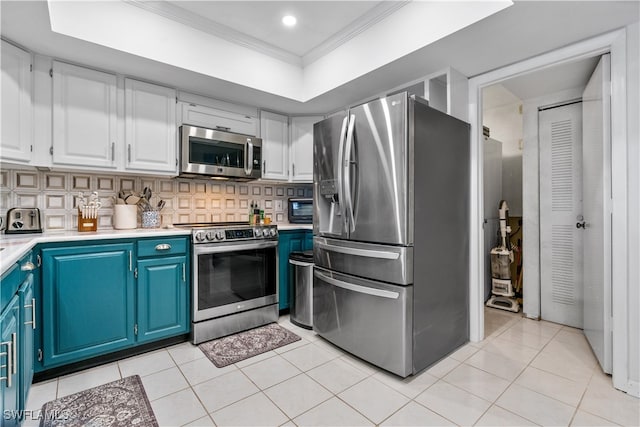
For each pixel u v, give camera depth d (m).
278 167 3.23
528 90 2.76
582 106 2.56
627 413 1.56
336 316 2.27
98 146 2.20
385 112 1.92
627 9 1.58
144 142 2.40
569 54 1.94
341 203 2.15
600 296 2.00
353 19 2.29
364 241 2.07
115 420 1.50
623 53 1.73
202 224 2.93
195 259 2.34
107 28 1.91
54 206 2.29
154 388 1.78
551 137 2.84
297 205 3.45
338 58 2.56
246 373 1.95
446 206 2.15
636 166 1.68
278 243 2.92
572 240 2.73
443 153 2.12
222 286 2.48
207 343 2.38
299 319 2.75
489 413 1.57
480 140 2.40
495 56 2.09
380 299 1.96
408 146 1.84
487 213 3.45
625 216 1.73
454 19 1.80
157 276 2.21
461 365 2.05
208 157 2.67
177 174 2.59
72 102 2.10
